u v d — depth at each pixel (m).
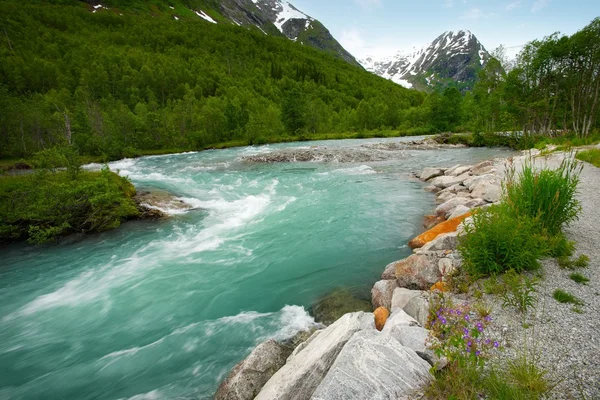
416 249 9.32
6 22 118.31
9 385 5.94
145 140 51.25
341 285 8.41
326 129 81.81
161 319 7.67
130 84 93.56
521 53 38.44
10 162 37.03
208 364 6.07
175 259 10.98
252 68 143.50
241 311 7.77
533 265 6.06
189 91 90.38
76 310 8.27
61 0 163.88
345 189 19.20
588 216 9.04
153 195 18.55
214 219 14.99
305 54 198.38
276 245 11.63
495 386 3.32
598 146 22.67
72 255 11.82
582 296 5.24
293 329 6.72
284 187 20.80
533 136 36.78
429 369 3.66
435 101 75.88
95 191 14.35
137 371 6.07
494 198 12.32
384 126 88.00
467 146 42.66
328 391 3.48
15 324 7.76
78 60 104.50
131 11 186.38
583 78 32.53
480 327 3.58
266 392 4.16
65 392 5.73
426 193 17.25
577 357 3.88
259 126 63.12
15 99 46.31
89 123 48.25
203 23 194.50
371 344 4.19
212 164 33.38
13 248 12.66
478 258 6.29
